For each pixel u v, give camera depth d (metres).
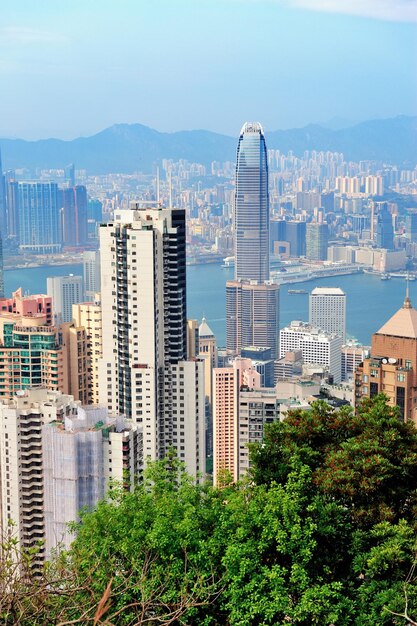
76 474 70.94
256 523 30.33
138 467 73.50
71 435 70.25
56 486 71.88
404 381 72.69
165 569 30.44
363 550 31.84
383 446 33.44
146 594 28.64
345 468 32.59
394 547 30.06
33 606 25.56
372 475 32.25
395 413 35.66
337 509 31.55
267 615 29.06
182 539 30.67
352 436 35.81
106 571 30.30
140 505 33.12
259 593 29.70
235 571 29.83
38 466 73.69
